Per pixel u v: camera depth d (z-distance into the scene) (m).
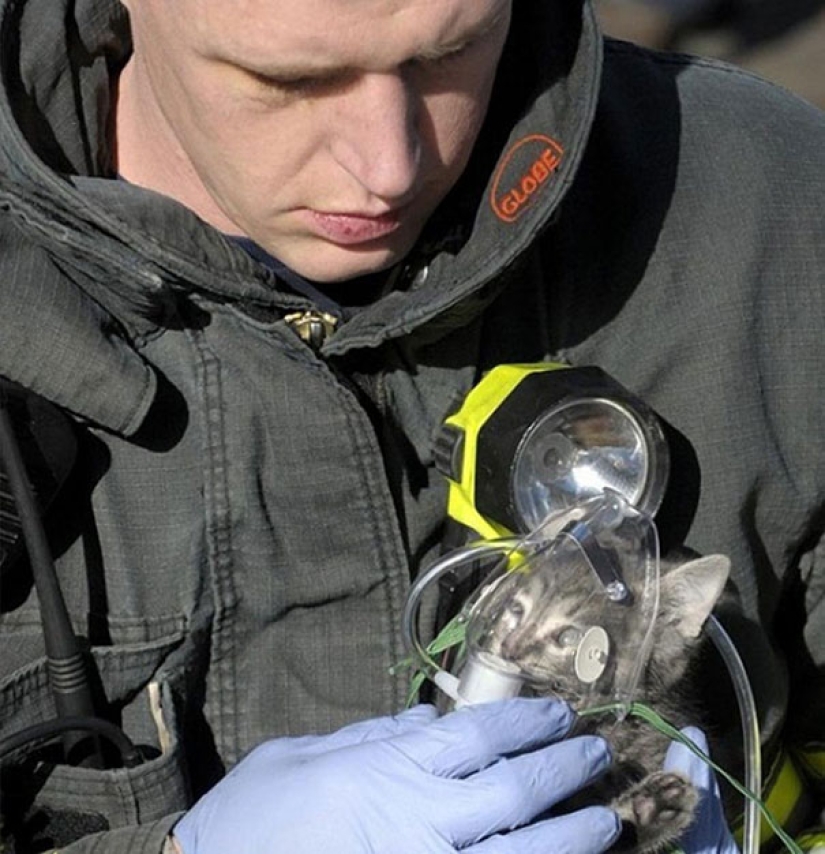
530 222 6.30
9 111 6.21
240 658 6.55
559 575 6.29
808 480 7.10
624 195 6.98
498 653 6.23
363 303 6.68
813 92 19.56
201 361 6.41
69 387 6.15
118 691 6.39
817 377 7.06
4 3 6.39
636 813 6.93
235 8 5.62
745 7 21.11
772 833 7.64
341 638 6.56
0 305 6.09
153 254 6.14
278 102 5.84
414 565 6.76
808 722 7.76
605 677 6.37
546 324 6.89
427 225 6.59
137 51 6.50
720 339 6.90
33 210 6.08
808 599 7.48
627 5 21.08
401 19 5.62
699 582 6.79
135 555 6.43
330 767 5.91
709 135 7.14
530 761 5.95
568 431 6.46
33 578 6.34
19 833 6.34
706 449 6.91
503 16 5.95
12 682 6.22
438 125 6.05
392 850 5.78
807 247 7.09
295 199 6.07
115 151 6.70
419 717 6.25
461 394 6.75
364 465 6.46
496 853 5.82
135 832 6.10
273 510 6.43
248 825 5.89
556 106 6.43
